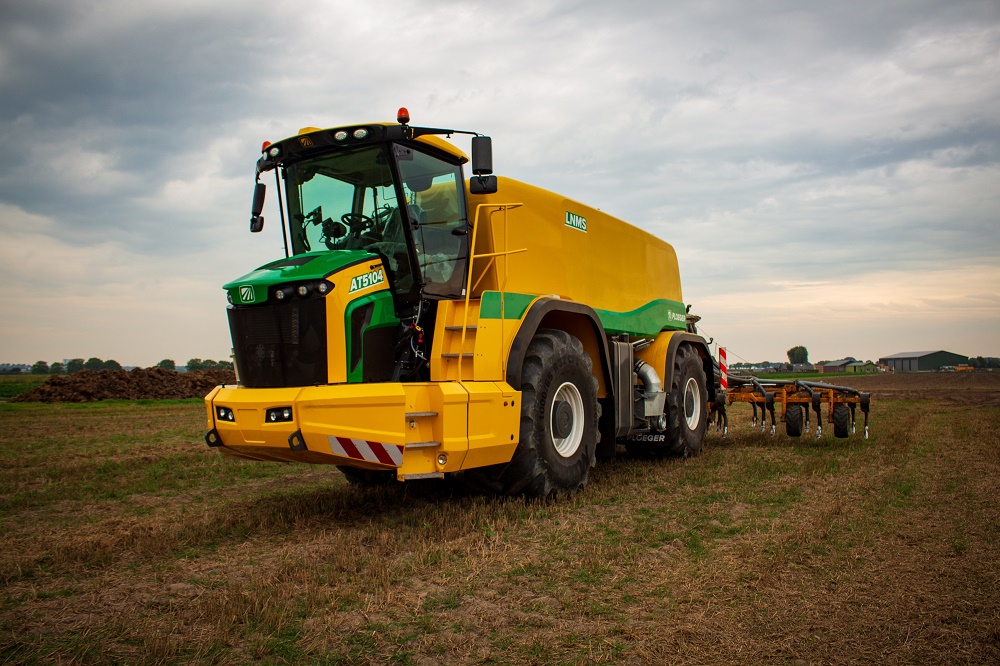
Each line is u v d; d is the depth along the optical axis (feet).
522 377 20.35
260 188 21.02
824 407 52.11
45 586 13.64
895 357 388.16
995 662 10.07
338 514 19.45
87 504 21.56
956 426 41.55
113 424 47.67
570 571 14.10
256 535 17.26
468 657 10.29
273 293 17.62
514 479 20.25
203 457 31.30
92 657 10.36
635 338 29.50
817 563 14.44
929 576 13.61
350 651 10.50
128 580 13.94
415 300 19.39
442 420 17.33
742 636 10.93
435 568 14.32
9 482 24.68
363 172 19.45
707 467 27.45
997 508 19.26
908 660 10.16
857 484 22.66
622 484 23.70
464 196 21.09
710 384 35.65
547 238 23.02
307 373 17.28
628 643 10.73
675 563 14.57
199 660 10.21
